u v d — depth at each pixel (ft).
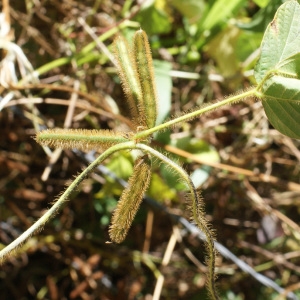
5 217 0.75
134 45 0.39
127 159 0.65
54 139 0.40
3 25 0.67
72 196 0.70
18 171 0.75
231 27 0.71
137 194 0.39
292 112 0.40
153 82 0.40
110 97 0.75
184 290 0.76
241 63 0.71
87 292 0.74
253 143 0.76
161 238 0.75
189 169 0.69
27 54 0.75
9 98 0.65
